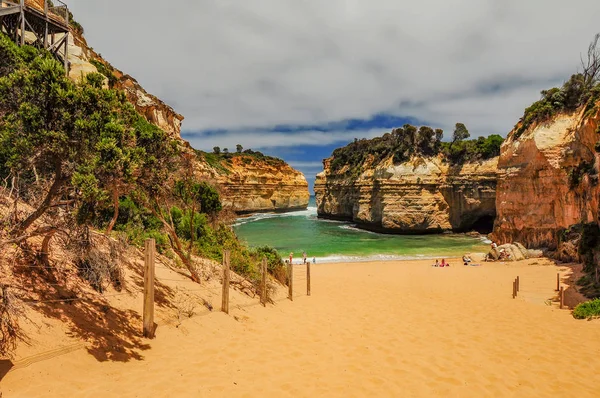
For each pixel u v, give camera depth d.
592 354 9.48
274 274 18.84
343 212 81.75
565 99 34.41
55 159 5.88
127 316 8.07
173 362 7.05
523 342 10.53
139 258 11.54
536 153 34.81
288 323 11.48
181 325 8.82
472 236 57.50
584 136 28.61
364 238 55.28
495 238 41.38
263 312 12.19
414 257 38.00
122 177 6.47
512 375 8.02
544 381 7.75
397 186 61.34
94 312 7.47
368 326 11.90
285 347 9.09
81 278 8.17
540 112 36.03
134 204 14.76
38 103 5.57
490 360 8.94
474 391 7.14
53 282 7.39
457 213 60.75
